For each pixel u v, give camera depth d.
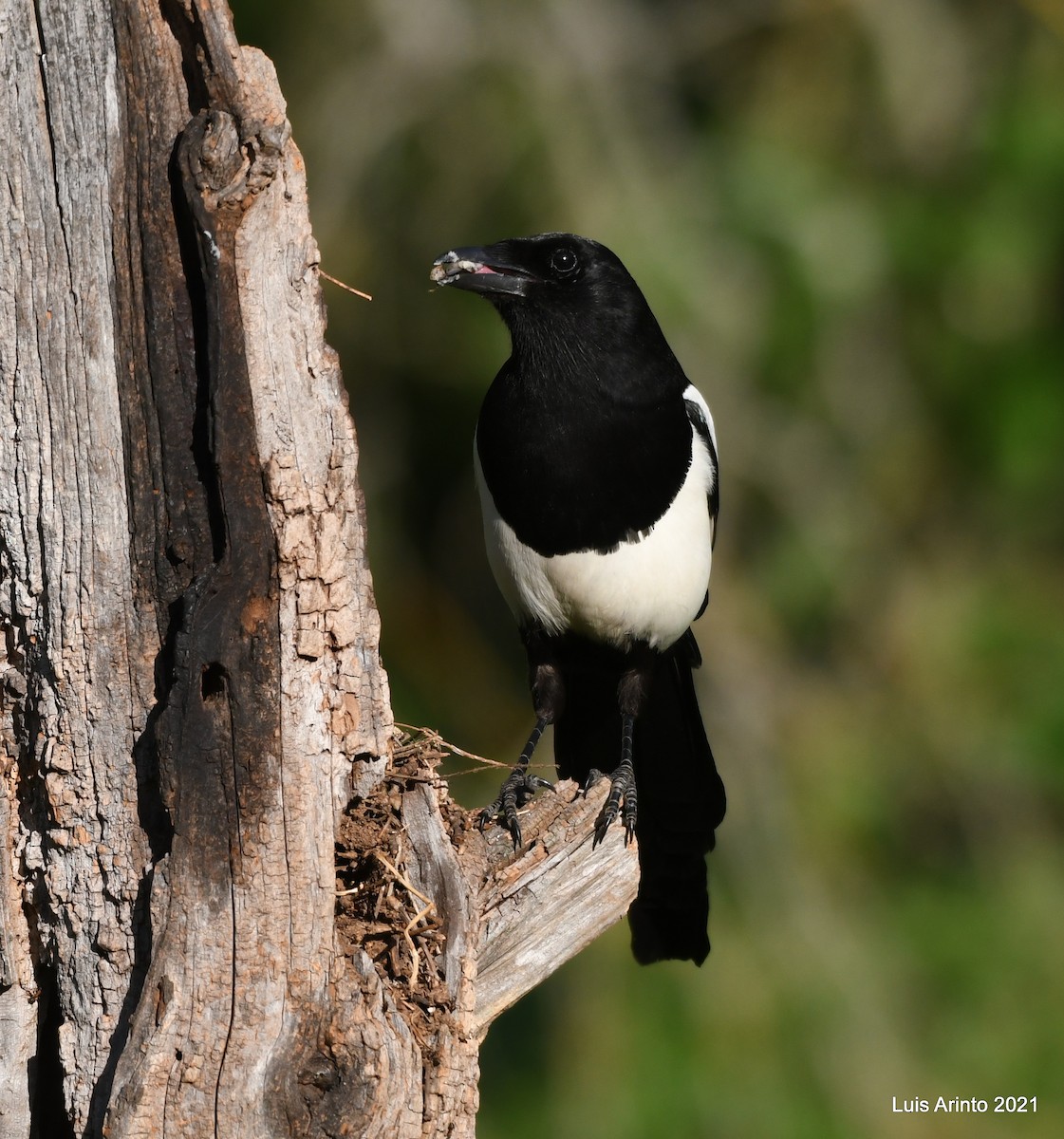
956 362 14.16
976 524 14.41
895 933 13.30
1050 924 13.50
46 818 5.77
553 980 12.39
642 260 12.95
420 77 13.59
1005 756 13.87
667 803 8.87
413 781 6.00
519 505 7.95
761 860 13.20
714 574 13.62
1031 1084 12.62
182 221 5.50
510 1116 12.11
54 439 5.62
